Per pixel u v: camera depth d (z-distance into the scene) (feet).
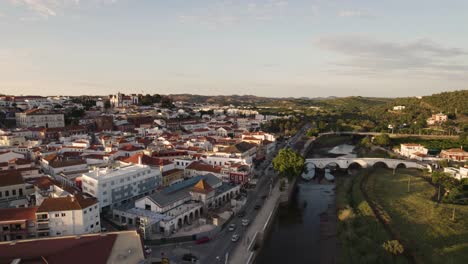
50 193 451.12
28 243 303.27
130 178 509.76
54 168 579.48
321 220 531.09
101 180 467.52
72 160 618.44
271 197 577.02
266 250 426.51
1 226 361.30
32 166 598.75
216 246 394.11
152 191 549.95
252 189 628.28
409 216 508.53
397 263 369.71
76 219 380.17
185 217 452.35
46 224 371.76
